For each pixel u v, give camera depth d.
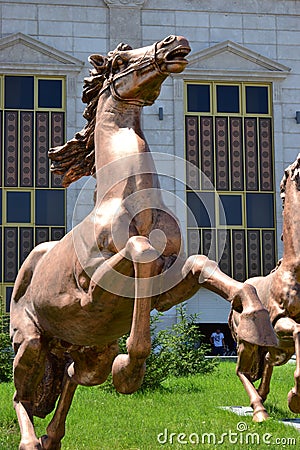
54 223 22.66
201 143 23.66
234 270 23.17
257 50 24.38
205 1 24.30
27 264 5.20
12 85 23.03
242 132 23.95
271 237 23.55
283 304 7.63
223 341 20.80
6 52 23.02
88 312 4.29
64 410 5.27
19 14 23.31
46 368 5.34
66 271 4.46
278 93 24.22
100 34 23.62
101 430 7.93
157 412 9.47
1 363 14.20
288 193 7.69
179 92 23.58
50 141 22.98
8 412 9.30
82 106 23.20
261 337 3.54
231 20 24.36
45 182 22.80
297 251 7.57
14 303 5.29
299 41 24.64
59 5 23.53
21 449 4.68
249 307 3.61
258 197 23.70
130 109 4.38
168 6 24.03
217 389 12.49
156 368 12.52
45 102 23.14
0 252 22.25
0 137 22.77
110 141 4.32
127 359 3.90
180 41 4.12
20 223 22.48
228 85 24.06
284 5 24.67
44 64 23.03
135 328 3.76
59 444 5.36
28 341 4.94
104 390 12.26
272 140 24.06
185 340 15.19
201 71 23.75
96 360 4.92
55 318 4.64
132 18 23.80
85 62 23.31
